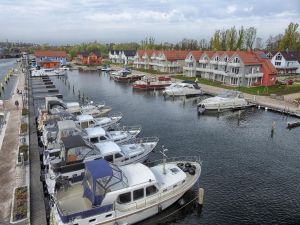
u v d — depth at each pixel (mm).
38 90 70000
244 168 29047
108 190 18359
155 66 108812
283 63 96250
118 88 76688
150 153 31750
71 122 30297
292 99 58094
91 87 78188
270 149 34219
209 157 31562
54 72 101438
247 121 45969
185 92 64562
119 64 138250
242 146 35031
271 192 24641
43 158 27047
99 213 17797
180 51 105625
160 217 20922
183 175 22703
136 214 19234
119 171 19828
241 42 113812
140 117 47469
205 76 86188
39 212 19562
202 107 50281
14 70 109688
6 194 21297
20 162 25922
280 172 28312
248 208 22359
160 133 39344
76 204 18766
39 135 35219
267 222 20781
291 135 39438
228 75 74250
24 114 43156
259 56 77625
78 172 23672
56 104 42219
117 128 39344
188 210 22047
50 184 21812
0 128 36812
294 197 23938
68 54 172625
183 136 38281
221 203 22938
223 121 45906
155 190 20297
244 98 56000
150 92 70938
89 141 27875
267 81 73750
